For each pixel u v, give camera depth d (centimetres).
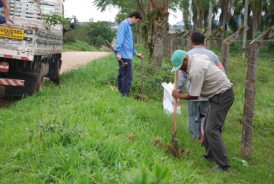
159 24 1157
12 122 576
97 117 530
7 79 738
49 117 539
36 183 300
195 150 504
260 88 1080
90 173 317
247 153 497
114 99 679
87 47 5228
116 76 923
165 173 80
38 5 997
